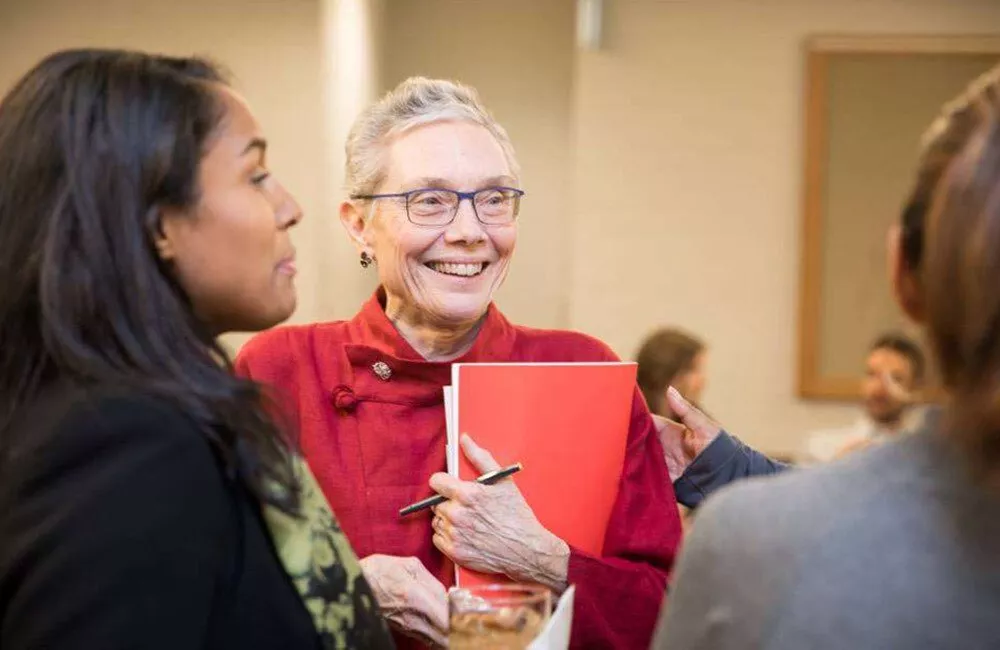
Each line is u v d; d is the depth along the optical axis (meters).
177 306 1.04
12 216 1.04
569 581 1.52
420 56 5.48
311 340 1.73
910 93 4.58
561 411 1.60
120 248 1.02
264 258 1.12
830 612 0.85
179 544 0.95
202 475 0.99
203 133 1.07
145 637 0.92
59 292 1.01
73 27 4.17
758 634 0.87
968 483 0.85
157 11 4.18
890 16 4.59
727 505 0.94
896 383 4.11
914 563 0.84
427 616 1.49
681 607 0.94
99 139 1.03
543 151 5.47
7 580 0.95
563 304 5.48
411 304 1.66
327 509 1.16
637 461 1.71
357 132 1.68
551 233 5.48
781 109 4.61
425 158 1.60
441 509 1.54
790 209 4.62
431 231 1.60
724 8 4.60
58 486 0.95
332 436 1.65
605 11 4.61
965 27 4.58
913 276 0.94
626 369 1.65
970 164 0.85
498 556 1.52
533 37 5.46
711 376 4.67
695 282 4.65
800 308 4.61
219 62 1.17
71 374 1.01
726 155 4.62
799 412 4.66
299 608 1.08
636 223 4.65
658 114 4.62
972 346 0.84
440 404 1.67
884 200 4.59
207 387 1.02
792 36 4.60
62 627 0.91
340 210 1.73
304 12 4.19
